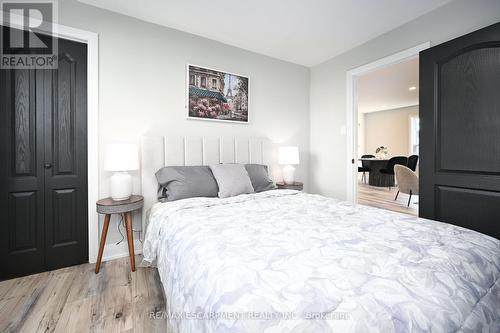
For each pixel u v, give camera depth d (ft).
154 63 7.77
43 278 6.06
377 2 6.79
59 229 6.61
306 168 11.58
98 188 6.94
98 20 6.93
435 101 6.70
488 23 6.08
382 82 15.47
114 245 7.22
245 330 1.85
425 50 6.93
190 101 8.35
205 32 8.39
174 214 5.27
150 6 6.93
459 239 3.44
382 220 4.57
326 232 3.83
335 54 10.20
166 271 4.15
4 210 6.01
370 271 2.52
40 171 6.38
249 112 9.78
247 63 9.74
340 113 10.21
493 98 5.63
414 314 1.94
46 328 4.27
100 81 6.95
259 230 3.95
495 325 2.39
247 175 8.11
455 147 6.31
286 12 7.25
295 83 11.16
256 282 2.31
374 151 26.96
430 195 6.82
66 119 6.68
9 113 6.06
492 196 5.67
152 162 7.48
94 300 5.13
